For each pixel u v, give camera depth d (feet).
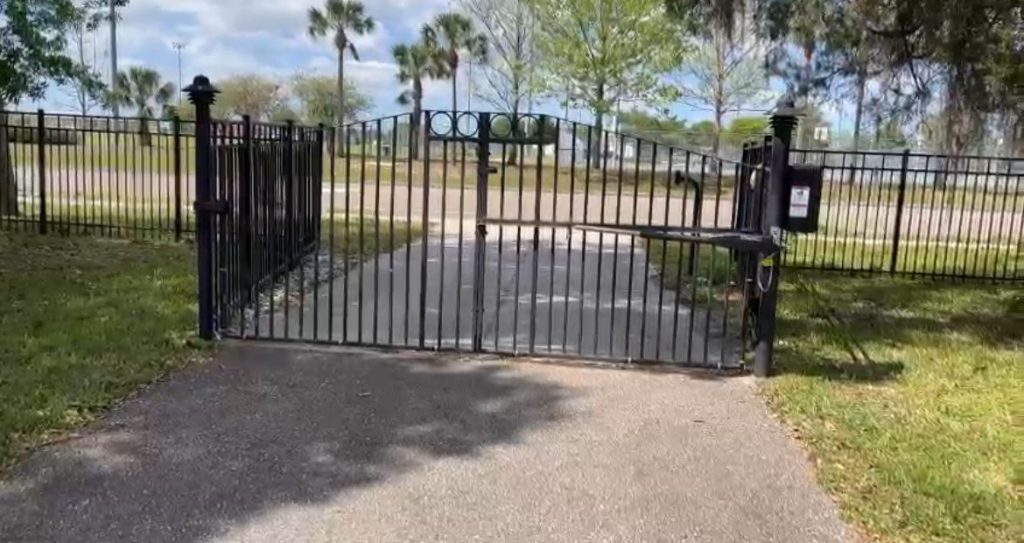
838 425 14.62
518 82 101.14
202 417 14.05
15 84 33.17
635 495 11.71
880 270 34.12
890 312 25.45
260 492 11.39
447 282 27.73
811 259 37.29
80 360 16.51
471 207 54.29
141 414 14.05
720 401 15.87
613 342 20.24
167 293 23.36
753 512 11.27
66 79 37.76
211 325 18.70
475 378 16.79
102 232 36.50
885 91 29.30
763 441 13.84
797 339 21.07
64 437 12.86
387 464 12.48
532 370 17.44
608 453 13.17
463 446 13.26
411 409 14.88
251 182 20.63
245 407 14.62
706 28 29.25
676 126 100.01
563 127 80.33
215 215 18.53
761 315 17.33
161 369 16.43
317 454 12.75
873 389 16.89
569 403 15.48
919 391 16.79
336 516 10.79
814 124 63.00
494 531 10.55
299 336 19.25
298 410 14.60
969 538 10.62
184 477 11.73
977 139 29.25
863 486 12.13
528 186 67.62
